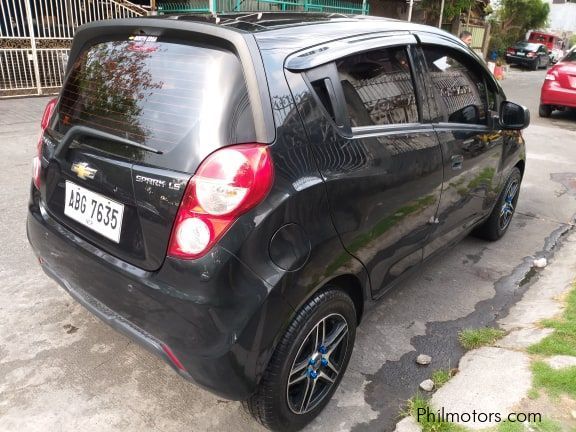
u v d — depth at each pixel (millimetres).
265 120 1932
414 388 2678
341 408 2518
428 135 2846
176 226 1905
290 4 12516
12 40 9609
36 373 2627
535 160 7422
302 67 2119
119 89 2270
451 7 19328
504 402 2447
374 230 2447
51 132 2607
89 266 2225
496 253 4359
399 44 2746
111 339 2918
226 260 1838
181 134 1981
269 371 2053
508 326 3246
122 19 2414
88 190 2240
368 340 3072
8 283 3400
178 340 1936
